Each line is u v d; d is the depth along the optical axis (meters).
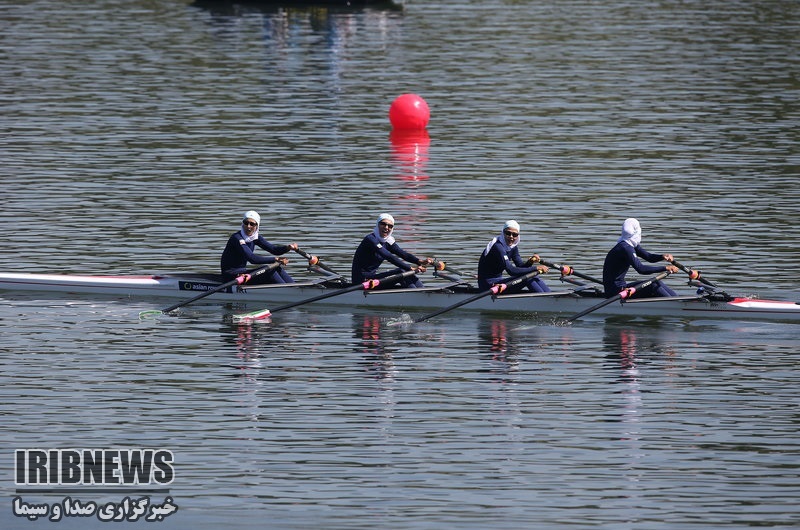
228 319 110.81
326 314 112.50
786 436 82.62
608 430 83.94
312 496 74.56
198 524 71.38
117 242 131.62
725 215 141.62
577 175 163.25
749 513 72.06
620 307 111.19
